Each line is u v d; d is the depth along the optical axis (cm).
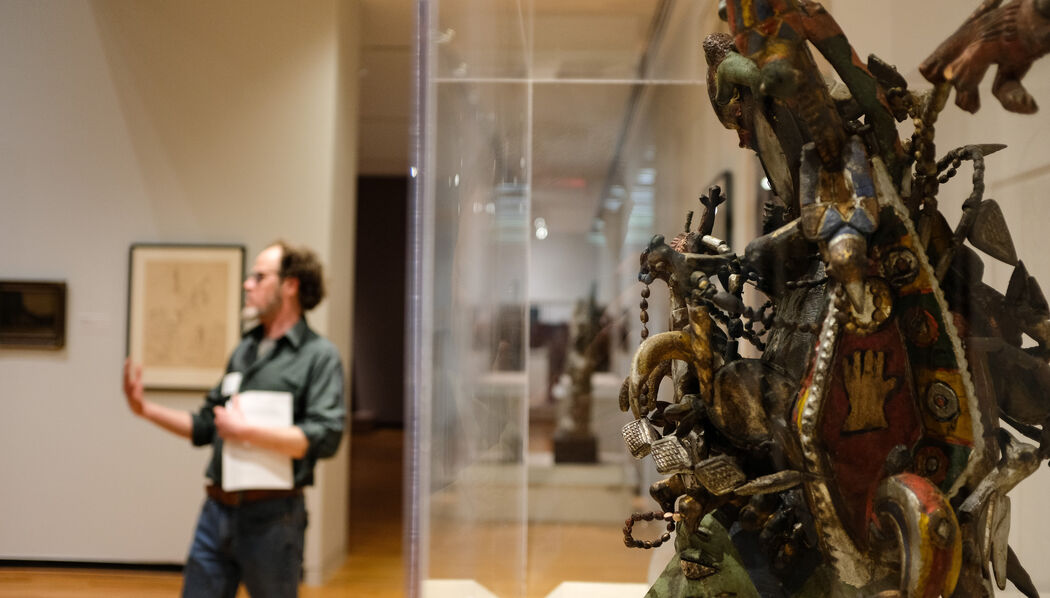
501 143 156
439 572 114
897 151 79
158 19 369
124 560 364
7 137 371
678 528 88
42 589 333
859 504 74
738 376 79
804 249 79
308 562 347
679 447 80
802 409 75
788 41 72
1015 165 87
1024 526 89
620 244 197
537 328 245
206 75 368
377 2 386
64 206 369
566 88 172
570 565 152
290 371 192
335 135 367
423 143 106
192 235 368
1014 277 82
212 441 201
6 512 367
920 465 76
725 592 83
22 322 366
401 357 851
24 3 371
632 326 185
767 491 76
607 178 192
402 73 449
